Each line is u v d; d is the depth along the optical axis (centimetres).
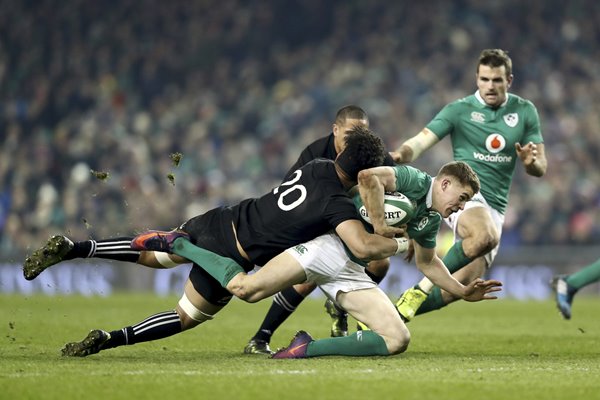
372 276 3005
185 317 2614
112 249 2644
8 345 2936
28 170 8356
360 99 9344
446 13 10138
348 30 10194
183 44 10119
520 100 3419
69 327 3691
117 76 9775
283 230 2527
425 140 3384
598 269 3841
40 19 10100
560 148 8669
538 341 3366
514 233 7850
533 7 10119
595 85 9475
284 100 9525
